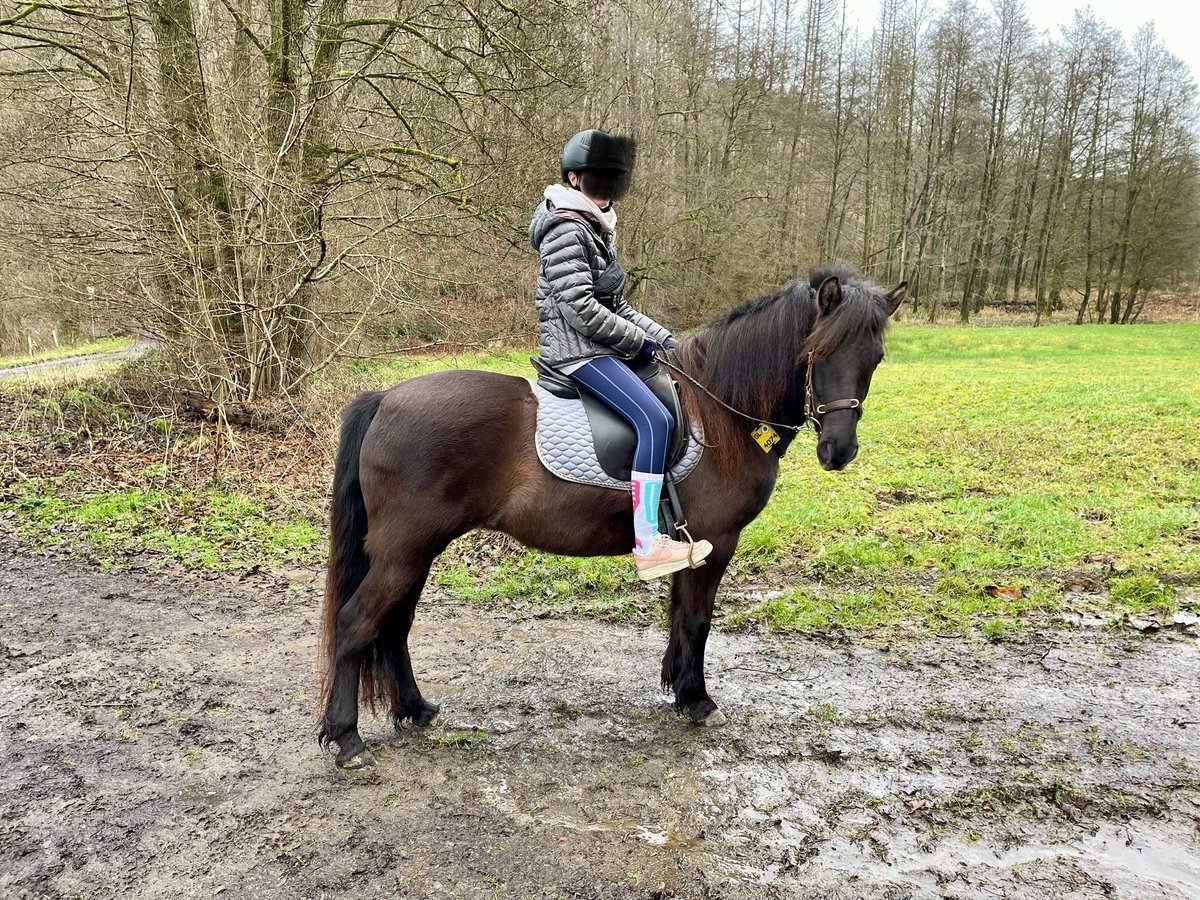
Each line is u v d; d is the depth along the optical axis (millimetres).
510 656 4277
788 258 25391
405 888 2449
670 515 3045
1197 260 35219
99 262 8969
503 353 11688
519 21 9930
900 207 34594
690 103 21266
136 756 3217
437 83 9547
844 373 2943
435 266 10641
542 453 2963
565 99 12570
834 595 5020
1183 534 5758
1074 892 2443
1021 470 8094
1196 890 2449
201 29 9180
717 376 3160
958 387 13891
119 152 8820
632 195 18000
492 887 2453
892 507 6898
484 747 3318
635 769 3143
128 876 2500
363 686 3201
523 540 3117
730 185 21188
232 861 2574
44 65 8930
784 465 8398
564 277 2861
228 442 8766
